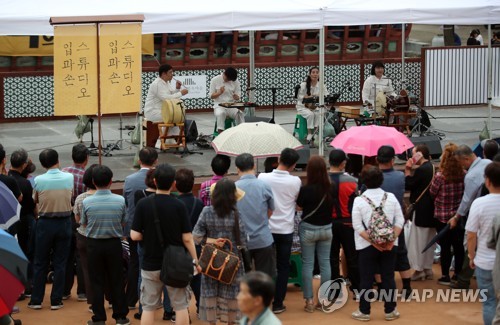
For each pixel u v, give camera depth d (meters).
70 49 11.43
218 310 8.98
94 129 19.09
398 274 11.88
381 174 9.56
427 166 11.17
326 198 9.98
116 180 13.72
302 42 22.81
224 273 8.71
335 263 10.68
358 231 9.61
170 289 8.61
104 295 10.43
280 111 22.30
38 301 10.52
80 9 12.80
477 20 14.02
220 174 10.12
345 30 23.08
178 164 14.95
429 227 11.30
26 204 10.69
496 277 8.39
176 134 15.99
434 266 12.31
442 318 10.17
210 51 22.23
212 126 19.44
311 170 9.99
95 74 11.55
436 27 30.55
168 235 8.55
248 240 9.37
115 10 12.82
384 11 13.55
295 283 11.20
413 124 17.16
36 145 17.14
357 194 10.42
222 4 13.32
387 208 9.54
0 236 7.04
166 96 15.92
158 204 8.56
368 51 23.53
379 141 11.36
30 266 10.88
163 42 21.75
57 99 11.48
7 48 20.27
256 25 13.12
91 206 9.49
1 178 10.13
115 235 9.57
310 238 10.07
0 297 6.82
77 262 10.89
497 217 8.40
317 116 16.61
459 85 21.30
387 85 17.62
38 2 13.03
